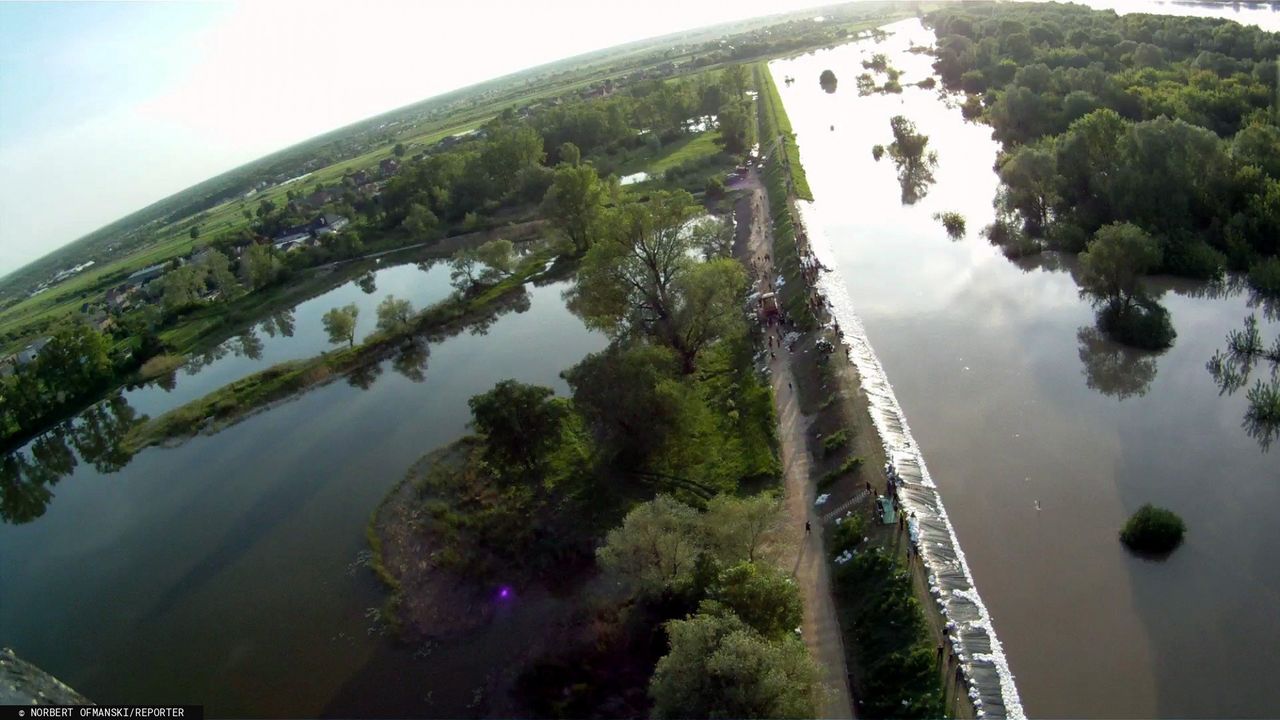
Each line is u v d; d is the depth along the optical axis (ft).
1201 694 123.44
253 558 212.02
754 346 263.70
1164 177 270.05
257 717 157.38
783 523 176.35
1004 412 204.54
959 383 221.05
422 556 193.36
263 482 254.47
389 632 171.94
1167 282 252.83
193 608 197.16
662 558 147.33
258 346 408.46
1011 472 181.16
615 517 189.37
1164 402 197.67
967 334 248.11
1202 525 156.35
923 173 424.87
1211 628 134.31
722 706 104.32
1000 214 338.95
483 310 367.25
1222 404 193.06
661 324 259.80
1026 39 584.40
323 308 445.37
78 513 270.05
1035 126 407.44
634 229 273.13
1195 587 142.92
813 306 270.67
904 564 150.82
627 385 198.80
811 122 586.86
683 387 210.38
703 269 248.73
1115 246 227.61
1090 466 178.60
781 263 326.85
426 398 290.15
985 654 133.18
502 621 167.32
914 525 160.86
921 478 180.55
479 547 189.78
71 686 177.88
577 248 412.98
